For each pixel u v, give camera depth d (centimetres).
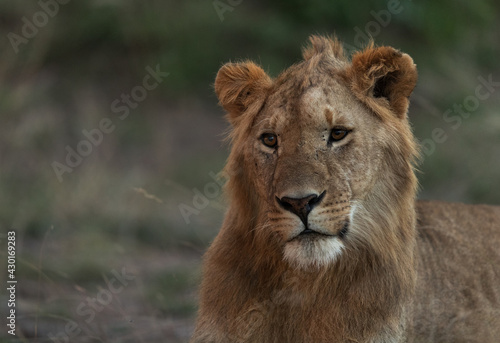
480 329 855
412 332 787
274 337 704
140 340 925
